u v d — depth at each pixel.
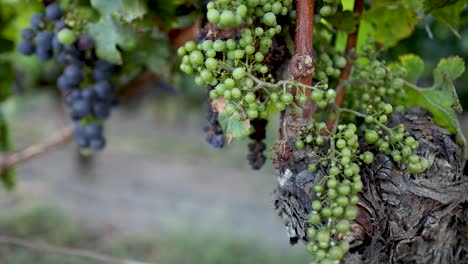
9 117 1.53
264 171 4.37
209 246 2.64
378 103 0.69
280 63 0.67
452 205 0.62
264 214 3.53
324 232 0.56
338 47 0.79
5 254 2.21
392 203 0.62
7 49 1.08
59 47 0.83
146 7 0.78
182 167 4.53
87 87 0.92
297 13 0.62
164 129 5.69
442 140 0.64
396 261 0.64
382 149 0.62
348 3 0.76
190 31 0.79
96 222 3.06
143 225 3.10
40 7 0.92
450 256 0.66
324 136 0.63
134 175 4.24
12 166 1.16
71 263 2.14
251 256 2.60
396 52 0.94
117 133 5.43
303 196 0.60
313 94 0.61
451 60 0.69
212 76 0.62
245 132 0.64
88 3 0.84
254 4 0.61
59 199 3.46
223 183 4.20
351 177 0.59
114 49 0.81
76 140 1.00
